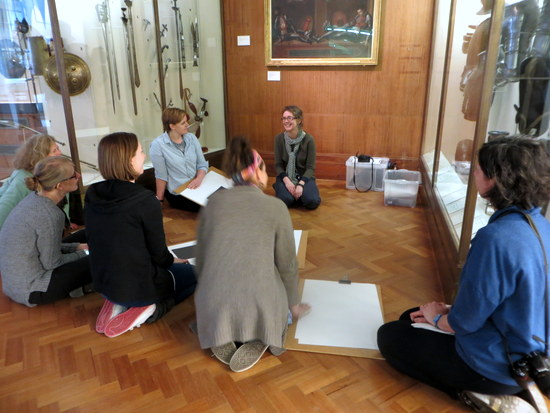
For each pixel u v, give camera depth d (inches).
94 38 142.1
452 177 105.0
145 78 163.0
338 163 182.1
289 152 148.3
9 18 119.3
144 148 167.0
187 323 81.8
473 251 49.4
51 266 84.0
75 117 138.6
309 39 169.9
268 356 71.8
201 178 141.1
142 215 72.9
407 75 165.0
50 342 76.4
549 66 74.6
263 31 174.9
